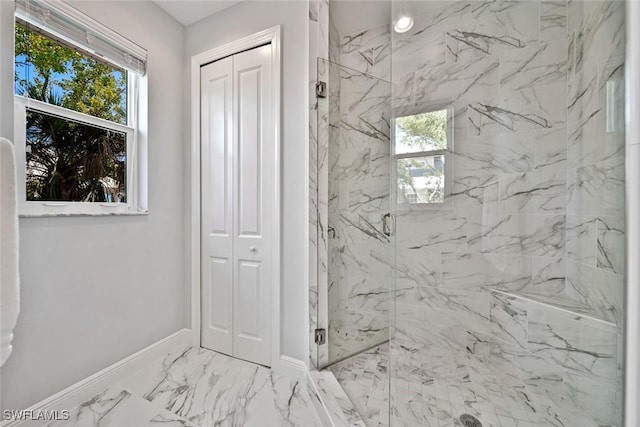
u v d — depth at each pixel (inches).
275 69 68.0
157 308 73.7
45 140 53.9
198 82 79.4
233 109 74.5
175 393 59.8
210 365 71.1
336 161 69.7
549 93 64.8
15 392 46.8
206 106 78.7
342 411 50.3
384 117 75.6
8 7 39.3
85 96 60.7
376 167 74.8
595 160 42.3
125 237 65.8
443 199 75.6
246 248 73.4
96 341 59.4
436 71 74.9
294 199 67.4
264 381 64.8
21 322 47.8
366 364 67.9
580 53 55.8
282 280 68.6
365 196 73.6
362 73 72.6
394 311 76.8
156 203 73.5
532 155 67.0
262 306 71.3
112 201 66.3
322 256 65.8
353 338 71.6
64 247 53.9
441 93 74.8
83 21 56.4
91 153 62.1
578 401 47.3
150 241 71.9
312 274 64.4
